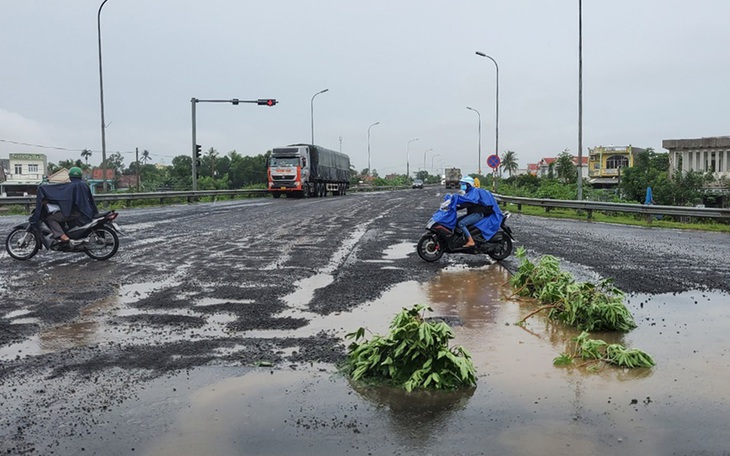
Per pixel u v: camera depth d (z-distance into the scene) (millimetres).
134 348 5473
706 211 19922
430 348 4656
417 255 11883
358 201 37812
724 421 3967
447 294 8031
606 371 4957
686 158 46500
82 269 9852
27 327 6176
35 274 9367
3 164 87125
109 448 3537
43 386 4504
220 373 4816
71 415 3990
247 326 6258
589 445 3611
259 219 20953
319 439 3672
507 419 3982
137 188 47312
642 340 5867
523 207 31500
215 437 3688
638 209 21359
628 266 10391
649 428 3855
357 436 3715
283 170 42469
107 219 10805
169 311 6906
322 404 4211
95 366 4969
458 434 3754
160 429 3793
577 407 4191
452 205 10828
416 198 43594
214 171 92688
